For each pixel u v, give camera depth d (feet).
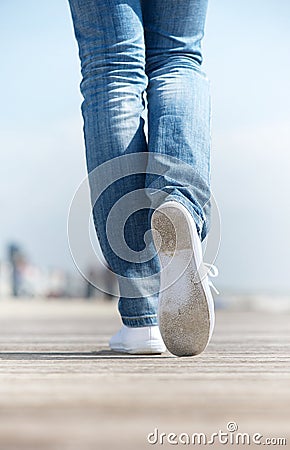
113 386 6.22
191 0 9.33
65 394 5.75
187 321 8.77
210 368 7.69
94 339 14.64
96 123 9.12
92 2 9.02
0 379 6.70
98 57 9.09
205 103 9.14
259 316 34.91
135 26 9.11
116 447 3.90
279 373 7.23
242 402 5.38
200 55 9.55
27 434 4.21
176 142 8.84
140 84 9.17
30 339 14.71
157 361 8.55
